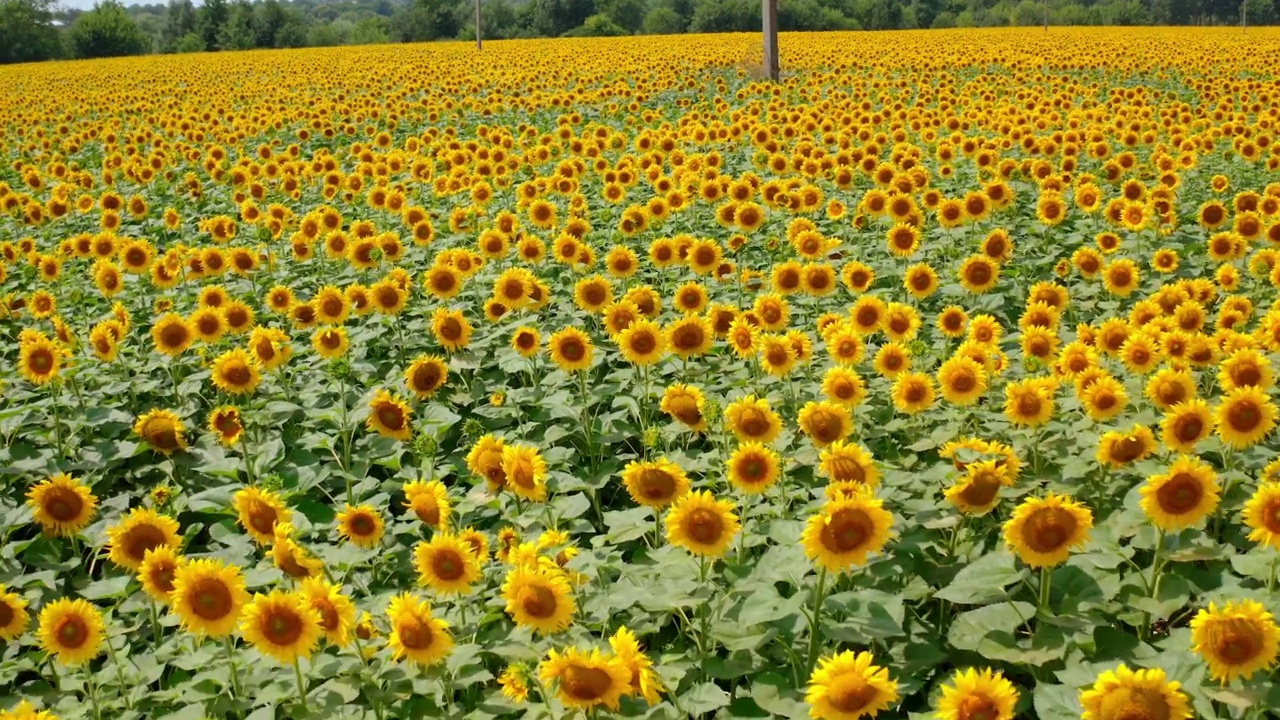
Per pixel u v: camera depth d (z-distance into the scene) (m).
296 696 4.62
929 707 4.60
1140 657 4.48
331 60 56.75
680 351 7.35
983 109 21.95
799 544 5.12
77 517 5.75
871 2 124.44
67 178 18.00
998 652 4.54
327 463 7.53
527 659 4.48
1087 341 7.84
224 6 123.88
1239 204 11.94
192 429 8.20
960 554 5.51
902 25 128.38
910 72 36.62
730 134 18.62
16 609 4.83
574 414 7.54
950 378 6.57
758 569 5.02
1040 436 6.54
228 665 4.79
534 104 27.09
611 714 4.28
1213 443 6.03
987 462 5.30
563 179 14.60
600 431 7.64
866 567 5.21
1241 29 71.88
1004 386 7.60
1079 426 6.54
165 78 49.16
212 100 34.97
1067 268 10.52
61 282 12.32
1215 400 7.52
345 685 4.60
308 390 8.55
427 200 16.28
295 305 9.58
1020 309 10.30
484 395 8.66
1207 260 11.31
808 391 7.60
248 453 7.54
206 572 4.33
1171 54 39.94
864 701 3.62
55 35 108.62
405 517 6.05
